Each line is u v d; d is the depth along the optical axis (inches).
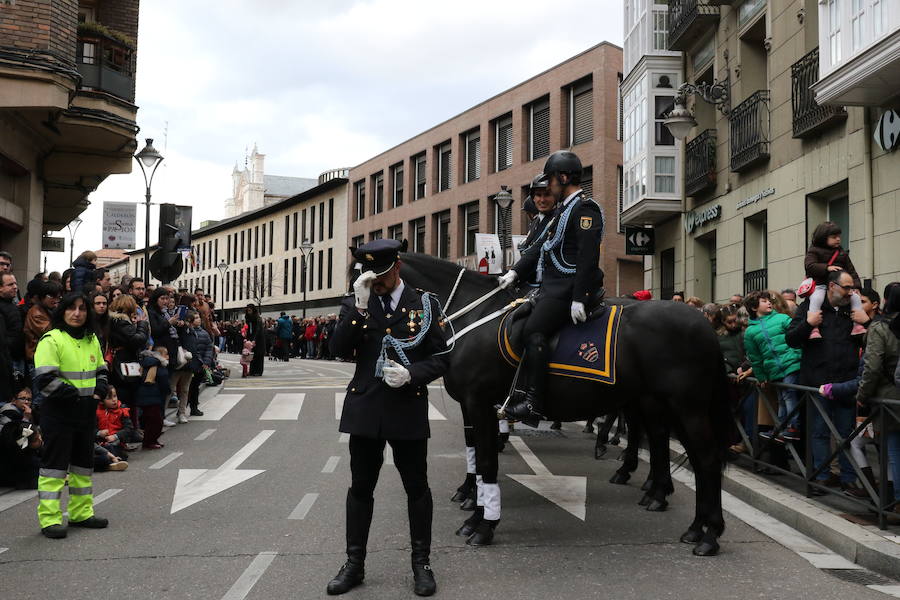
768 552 213.5
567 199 228.2
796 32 540.1
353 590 179.9
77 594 177.6
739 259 636.1
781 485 283.3
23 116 605.3
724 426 218.5
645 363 216.1
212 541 222.5
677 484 310.0
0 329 293.0
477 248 746.2
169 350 436.8
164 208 626.2
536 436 451.2
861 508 243.0
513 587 182.2
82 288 384.8
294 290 2267.5
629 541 223.1
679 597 176.1
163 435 434.9
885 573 194.2
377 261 177.6
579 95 1199.6
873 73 395.2
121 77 684.7
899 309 221.8
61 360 234.2
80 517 237.6
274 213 2427.4
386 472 328.2
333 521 245.1
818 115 493.4
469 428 272.4
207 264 3014.3
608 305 228.1
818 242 305.4
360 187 1932.8
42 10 565.3
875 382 225.5
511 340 224.7
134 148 721.0
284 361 1302.9
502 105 1370.6
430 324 180.5
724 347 360.5
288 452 379.2
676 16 728.3
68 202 869.8
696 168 712.4
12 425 289.3
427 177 1614.2
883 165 440.5
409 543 219.5
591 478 321.4
